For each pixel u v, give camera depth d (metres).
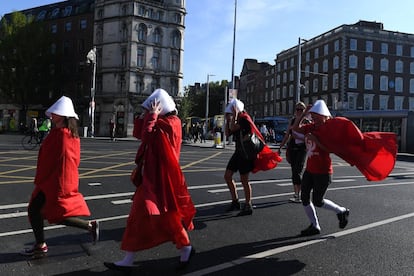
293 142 8.29
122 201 7.81
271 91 87.94
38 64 58.59
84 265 4.44
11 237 5.34
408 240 5.62
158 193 4.19
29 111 61.22
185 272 4.30
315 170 5.69
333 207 5.79
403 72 67.81
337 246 5.31
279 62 84.31
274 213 7.23
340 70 65.06
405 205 8.25
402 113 30.33
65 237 5.42
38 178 4.53
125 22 53.19
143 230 4.15
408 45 68.12
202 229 6.07
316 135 5.59
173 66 56.03
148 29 53.94
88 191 8.81
